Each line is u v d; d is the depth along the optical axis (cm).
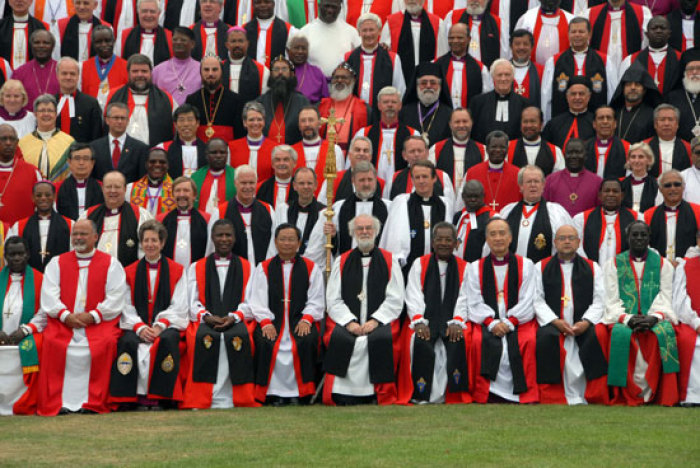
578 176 1758
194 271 1580
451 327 1539
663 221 1678
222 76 1992
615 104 1928
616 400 1510
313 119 1864
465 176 1820
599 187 1745
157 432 1259
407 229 1681
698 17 2103
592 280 1570
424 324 1545
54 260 1559
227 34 2053
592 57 1992
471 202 1708
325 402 1520
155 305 1547
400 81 2077
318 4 2189
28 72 2006
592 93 1961
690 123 1922
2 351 1484
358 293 1580
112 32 2038
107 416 1421
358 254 1599
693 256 1565
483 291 1580
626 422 1310
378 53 2045
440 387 1529
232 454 1109
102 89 2009
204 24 2134
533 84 1997
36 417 1437
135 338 1508
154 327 1520
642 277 1562
